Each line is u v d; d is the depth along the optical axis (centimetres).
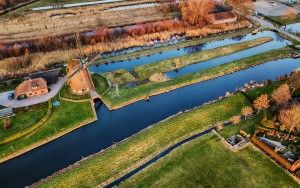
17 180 8725
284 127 9538
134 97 11544
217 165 8750
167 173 8581
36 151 9625
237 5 18875
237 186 8194
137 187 8238
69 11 18138
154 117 10888
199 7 16512
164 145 9544
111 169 8819
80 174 8650
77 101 11169
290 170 8512
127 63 13812
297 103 10400
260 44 15438
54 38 14825
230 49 14812
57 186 8350
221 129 9931
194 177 8444
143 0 19862
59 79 12150
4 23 16700
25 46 14438
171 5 18662
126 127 10475
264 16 17962
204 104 11194
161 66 13450
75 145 9812
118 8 18812
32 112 10631
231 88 12362
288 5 19575
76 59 12850
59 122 10406
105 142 9906
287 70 13512
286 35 16162
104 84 12150
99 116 10894
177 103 11538
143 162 9038
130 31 15562
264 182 8281
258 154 9031
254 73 13288
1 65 13112
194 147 9325
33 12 17988
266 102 10069
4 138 9669
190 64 13725
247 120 10219
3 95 11412
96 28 16162
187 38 15825
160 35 15650
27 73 12888
